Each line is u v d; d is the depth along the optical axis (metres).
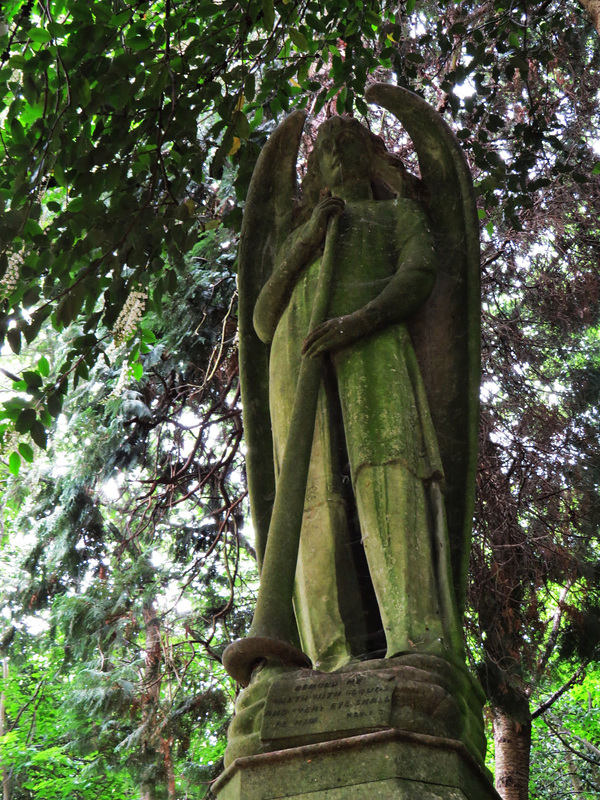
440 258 4.32
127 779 12.14
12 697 14.09
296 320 4.17
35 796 13.27
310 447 3.62
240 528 10.78
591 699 14.07
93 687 10.16
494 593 8.24
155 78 5.06
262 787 2.78
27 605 11.29
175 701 10.25
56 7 5.46
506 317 9.54
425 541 3.53
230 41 5.31
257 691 3.03
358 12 5.89
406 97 4.55
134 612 10.48
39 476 10.91
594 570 8.61
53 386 5.30
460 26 7.18
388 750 2.77
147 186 5.36
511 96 9.13
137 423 9.89
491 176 6.87
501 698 8.41
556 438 9.34
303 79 6.20
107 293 5.18
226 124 5.29
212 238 9.03
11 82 5.26
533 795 13.16
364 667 3.05
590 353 10.67
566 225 9.66
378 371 3.83
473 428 3.94
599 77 9.16
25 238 5.17
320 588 3.62
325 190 4.70
